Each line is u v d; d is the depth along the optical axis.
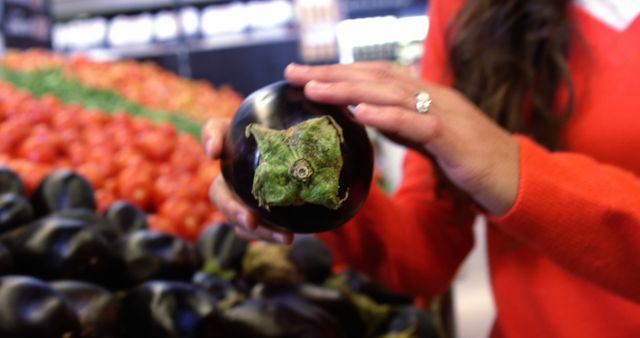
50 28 2.50
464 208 0.67
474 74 0.66
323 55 3.10
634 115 0.58
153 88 1.90
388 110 0.41
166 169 1.15
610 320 0.60
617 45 0.60
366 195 0.43
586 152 0.61
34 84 1.57
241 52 3.11
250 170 0.41
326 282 0.78
